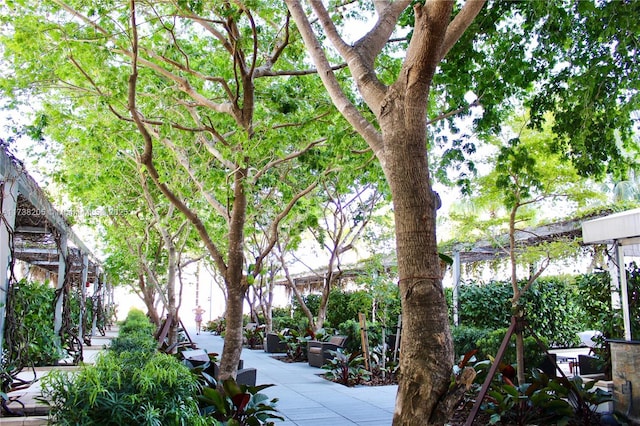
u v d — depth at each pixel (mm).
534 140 8555
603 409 7059
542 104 7340
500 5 6867
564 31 6645
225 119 8438
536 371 7355
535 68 7137
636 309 8109
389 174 3695
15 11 6961
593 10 6230
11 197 6910
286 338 15750
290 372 11992
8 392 6613
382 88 4238
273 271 18078
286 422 7070
